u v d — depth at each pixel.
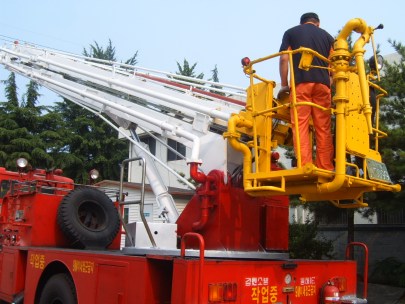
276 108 4.12
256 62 4.34
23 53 8.97
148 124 6.59
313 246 10.41
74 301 4.82
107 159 30.03
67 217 5.87
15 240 6.58
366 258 5.02
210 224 4.73
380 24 4.31
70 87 7.63
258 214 5.04
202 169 5.24
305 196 4.83
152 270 3.88
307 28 4.38
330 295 4.59
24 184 6.53
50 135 23.67
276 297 4.13
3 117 22.81
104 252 4.75
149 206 15.32
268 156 4.41
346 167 4.17
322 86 4.23
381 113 9.00
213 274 3.61
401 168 7.53
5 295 6.27
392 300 9.27
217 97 6.27
